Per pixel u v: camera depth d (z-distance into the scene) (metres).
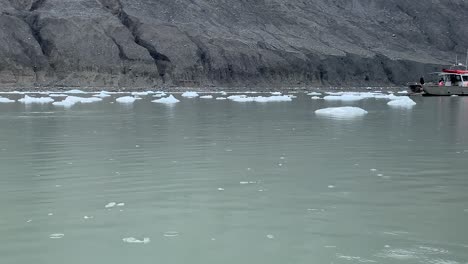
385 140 13.95
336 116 23.16
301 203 7.05
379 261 4.96
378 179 8.62
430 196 7.47
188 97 45.50
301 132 15.96
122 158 10.73
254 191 7.75
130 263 4.95
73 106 30.45
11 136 14.70
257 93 57.94
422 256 5.09
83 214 6.53
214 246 5.39
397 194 7.59
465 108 29.84
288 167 9.72
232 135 15.03
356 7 110.56
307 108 29.34
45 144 12.94
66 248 5.34
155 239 5.60
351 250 5.26
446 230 5.89
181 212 6.62
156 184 8.20
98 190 7.82
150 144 12.95
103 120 20.42
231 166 9.80
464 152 11.68
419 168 9.66
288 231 5.86
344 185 8.17
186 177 8.75
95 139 14.02
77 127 17.42
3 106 30.05
